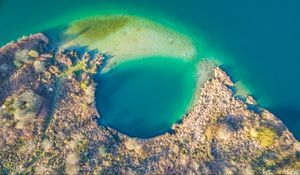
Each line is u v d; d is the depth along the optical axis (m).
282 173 65.62
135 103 72.44
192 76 74.69
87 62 72.19
